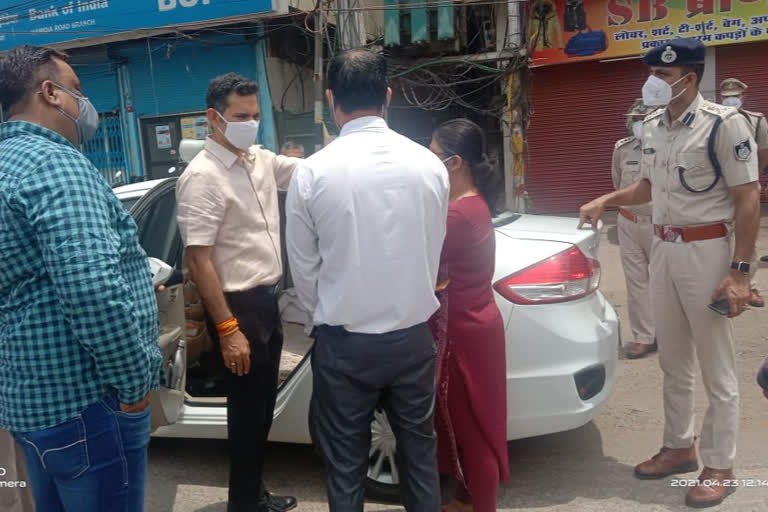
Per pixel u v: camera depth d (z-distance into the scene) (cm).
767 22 1060
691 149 287
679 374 315
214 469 360
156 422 288
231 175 270
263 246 276
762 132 465
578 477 328
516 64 1038
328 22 1073
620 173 505
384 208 205
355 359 211
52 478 193
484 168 266
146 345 195
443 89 1107
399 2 1053
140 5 1042
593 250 330
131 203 372
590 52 1147
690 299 296
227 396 282
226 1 996
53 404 180
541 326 298
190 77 1106
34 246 175
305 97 1161
